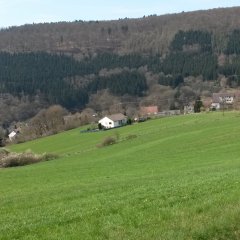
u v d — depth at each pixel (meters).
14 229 17.59
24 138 161.62
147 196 23.53
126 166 60.88
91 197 27.17
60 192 34.31
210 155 63.94
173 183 29.91
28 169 73.12
